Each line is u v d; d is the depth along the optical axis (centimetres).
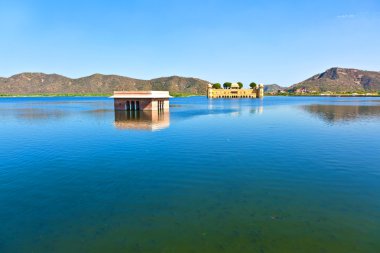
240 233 830
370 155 1786
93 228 870
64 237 820
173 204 1038
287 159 1681
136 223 897
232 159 1680
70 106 8938
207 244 775
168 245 772
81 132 2861
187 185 1238
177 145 2111
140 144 2159
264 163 1593
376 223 888
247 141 2275
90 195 1134
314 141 2272
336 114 5166
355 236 812
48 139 2462
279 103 10794
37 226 887
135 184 1257
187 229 855
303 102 11819
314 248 754
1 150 2012
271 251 741
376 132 2777
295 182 1271
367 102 11500
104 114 5225
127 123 3650
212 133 2714
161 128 3109
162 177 1349
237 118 4378
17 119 4431
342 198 1088
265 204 1033
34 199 1099
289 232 834
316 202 1049
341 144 2148
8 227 883
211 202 1053
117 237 816
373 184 1243
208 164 1573
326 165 1552
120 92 5938
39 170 1493
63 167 1547
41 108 7806
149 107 5756
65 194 1148
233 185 1234
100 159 1709
